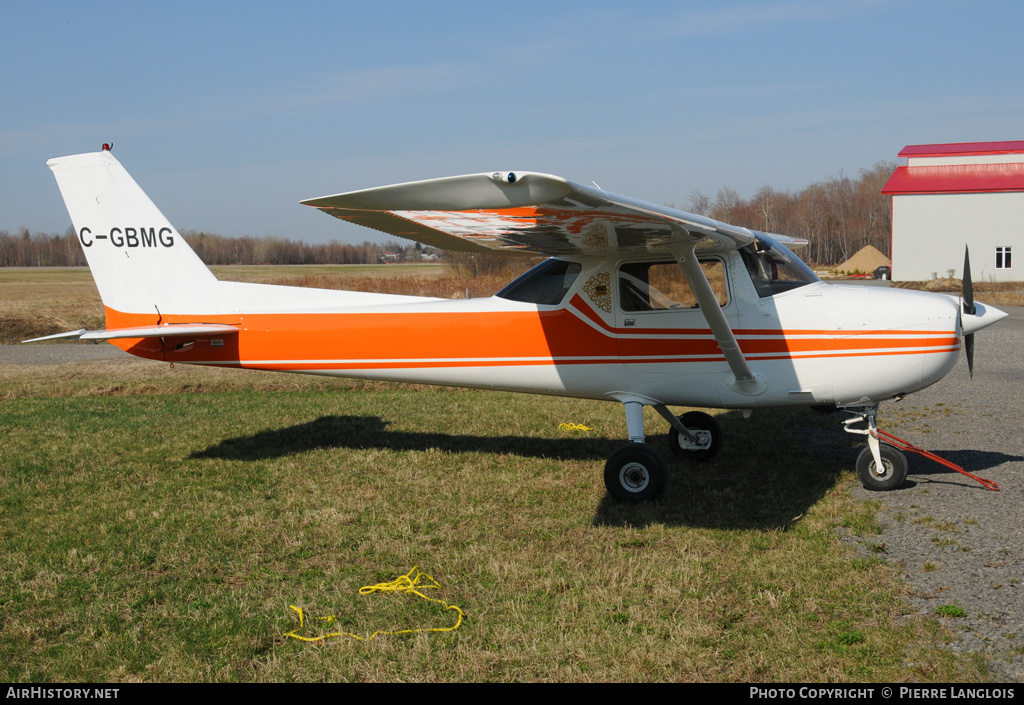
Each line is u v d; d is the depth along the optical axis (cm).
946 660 299
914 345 512
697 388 549
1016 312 1978
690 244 470
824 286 545
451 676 301
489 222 407
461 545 444
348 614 358
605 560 414
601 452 664
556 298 573
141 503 529
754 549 423
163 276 650
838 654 308
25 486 571
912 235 3691
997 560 395
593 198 335
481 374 597
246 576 405
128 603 371
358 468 614
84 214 650
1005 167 3741
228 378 1106
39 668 313
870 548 420
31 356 1488
